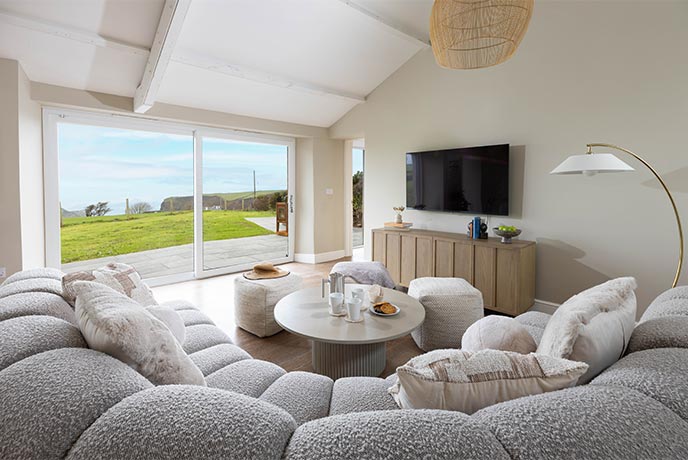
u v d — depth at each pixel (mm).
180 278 4785
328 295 2711
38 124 3621
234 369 1551
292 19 3662
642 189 3059
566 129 3438
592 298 1187
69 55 3225
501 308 3496
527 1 1587
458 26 1702
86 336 964
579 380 937
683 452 534
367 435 544
